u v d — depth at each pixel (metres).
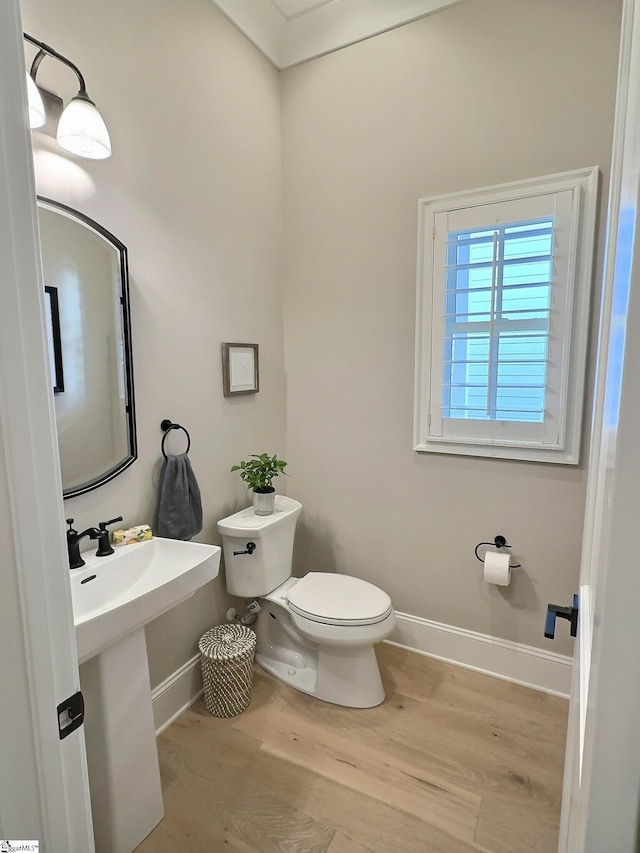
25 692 0.58
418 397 2.20
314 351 2.48
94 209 1.53
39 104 1.22
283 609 2.20
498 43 1.88
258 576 2.09
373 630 1.88
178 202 1.85
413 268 2.16
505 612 2.13
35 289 0.57
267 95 2.31
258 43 2.20
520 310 1.92
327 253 2.38
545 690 2.07
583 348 1.83
